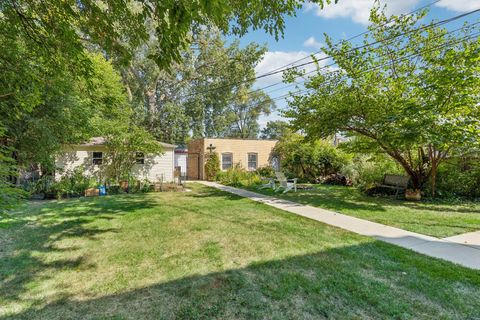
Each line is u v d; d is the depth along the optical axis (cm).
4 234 457
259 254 363
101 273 306
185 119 2056
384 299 245
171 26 206
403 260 335
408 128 677
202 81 2022
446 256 349
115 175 1191
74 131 807
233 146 1683
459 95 636
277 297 251
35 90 429
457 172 802
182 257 355
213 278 292
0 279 289
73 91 686
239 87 2047
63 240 427
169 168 1348
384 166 1009
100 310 231
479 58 575
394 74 810
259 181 1325
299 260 340
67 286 274
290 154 1570
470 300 241
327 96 830
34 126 664
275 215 611
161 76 1934
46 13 282
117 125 1100
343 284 274
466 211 625
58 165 1096
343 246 392
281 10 306
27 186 870
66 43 315
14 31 316
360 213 617
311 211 650
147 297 253
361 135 935
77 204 761
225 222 547
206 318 220
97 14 280
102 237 444
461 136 633
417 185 838
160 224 532
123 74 1850
